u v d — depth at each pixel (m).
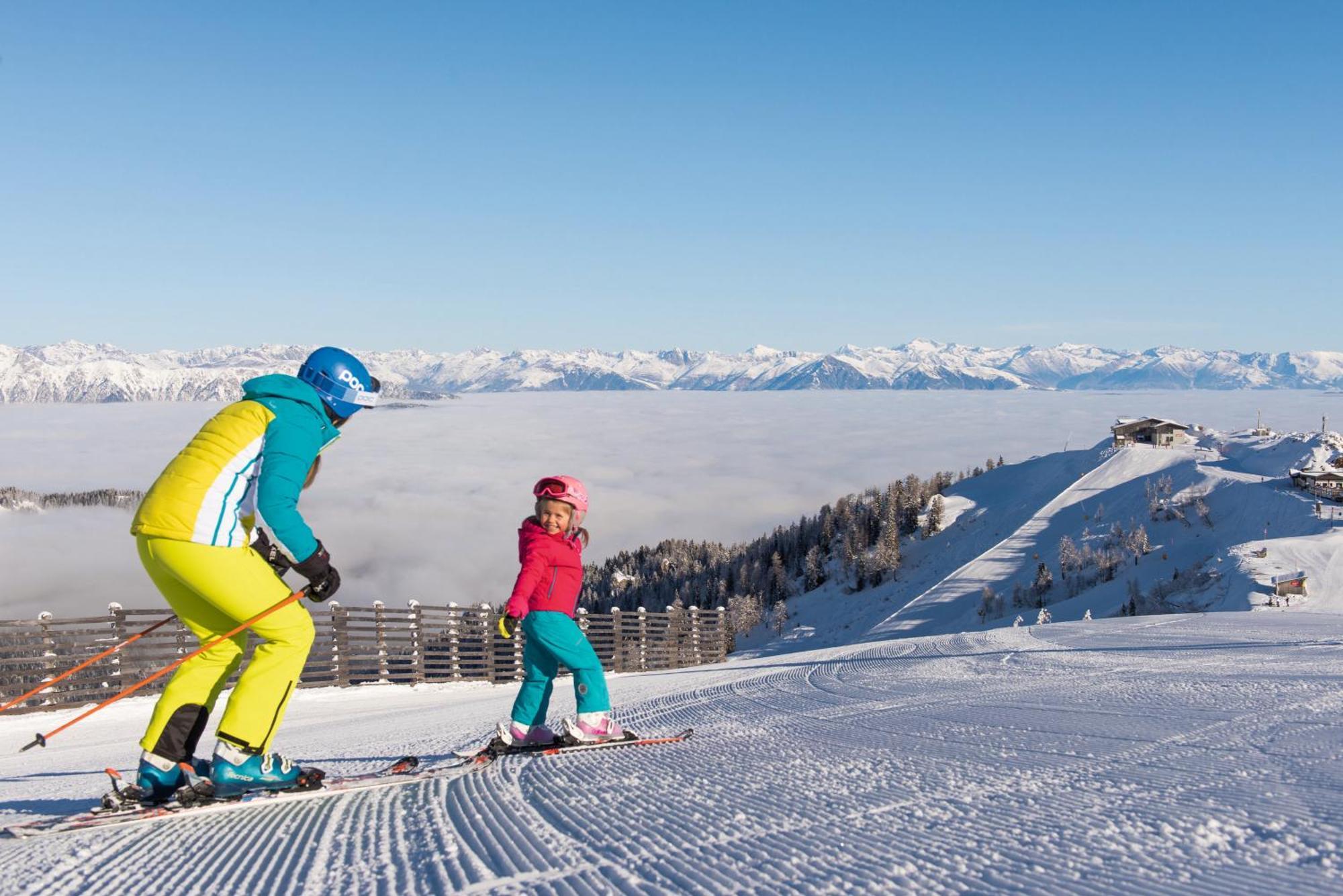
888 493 144.12
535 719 4.58
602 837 2.71
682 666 21.06
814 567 130.62
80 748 8.32
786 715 5.89
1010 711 5.18
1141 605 70.81
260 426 3.26
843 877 2.17
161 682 12.22
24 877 2.59
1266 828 2.43
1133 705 5.09
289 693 3.49
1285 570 66.62
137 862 2.72
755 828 2.71
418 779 3.91
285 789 3.52
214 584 3.22
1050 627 13.09
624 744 4.70
